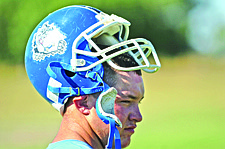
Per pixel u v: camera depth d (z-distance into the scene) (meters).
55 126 28.67
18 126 28.84
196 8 73.81
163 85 45.84
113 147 5.68
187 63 62.53
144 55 5.46
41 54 5.57
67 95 5.42
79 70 5.36
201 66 59.97
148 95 41.06
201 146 24.27
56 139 5.55
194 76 51.81
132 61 5.64
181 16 69.62
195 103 37.28
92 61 5.40
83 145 5.31
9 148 23.61
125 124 5.62
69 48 5.45
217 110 34.09
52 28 5.58
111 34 5.82
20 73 50.00
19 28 50.00
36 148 23.52
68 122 5.50
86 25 5.55
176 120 31.00
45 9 46.97
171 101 38.28
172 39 67.81
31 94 40.25
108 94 5.31
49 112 33.00
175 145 24.36
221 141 25.00
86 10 5.67
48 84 5.54
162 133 27.25
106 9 55.47
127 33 5.94
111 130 5.19
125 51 5.41
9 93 40.97
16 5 49.53
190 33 71.50
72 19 5.57
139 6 60.94
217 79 49.62
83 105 5.43
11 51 51.31
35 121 30.22
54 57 5.50
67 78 5.43
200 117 31.94
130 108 5.63
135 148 23.66
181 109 34.91
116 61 5.54
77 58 5.41
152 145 24.39
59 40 5.49
